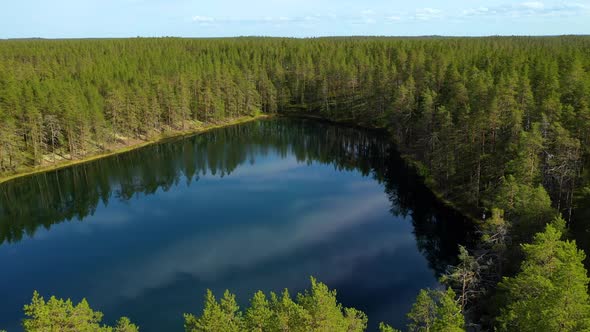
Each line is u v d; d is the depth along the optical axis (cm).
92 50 19125
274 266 5794
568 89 7638
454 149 7181
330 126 14175
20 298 5216
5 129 9225
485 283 4244
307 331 2791
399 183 8719
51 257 6291
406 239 6456
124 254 6306
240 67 17975
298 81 16638
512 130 6162
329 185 9256
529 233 4338
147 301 5059
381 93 12781
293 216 7581
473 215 6544
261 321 2991
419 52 14362
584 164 5634
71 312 2942
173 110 13638
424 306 3008
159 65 15525
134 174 10156
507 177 5850
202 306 4931
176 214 7875
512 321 2917
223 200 8562
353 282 5291
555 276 2675
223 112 14950
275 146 12488
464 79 9175
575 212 5012
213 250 6341
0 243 6812
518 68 10256
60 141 10469
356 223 7144
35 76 12712
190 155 11694
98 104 11600
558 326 2384
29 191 8938
